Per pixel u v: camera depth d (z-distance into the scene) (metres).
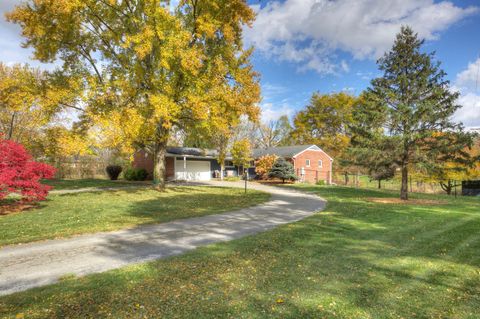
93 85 16.05
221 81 17.61
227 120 17.89
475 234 8.00
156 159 21.36
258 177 36.44
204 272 5.02
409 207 13.36
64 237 7.83
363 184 35.69
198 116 17.06
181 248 6.73
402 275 4.97
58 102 16.14
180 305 3.78
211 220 10.25
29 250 6.62
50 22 15.98
